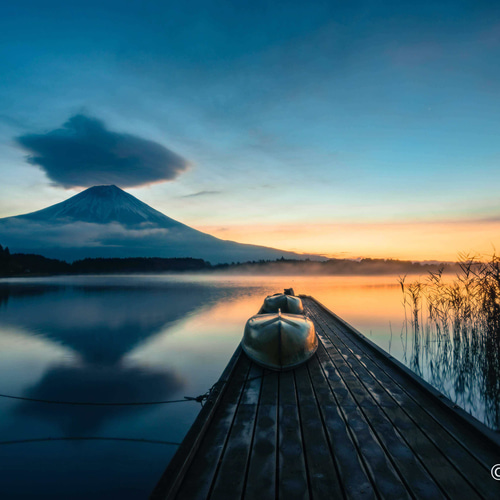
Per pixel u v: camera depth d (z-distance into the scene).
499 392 6.05
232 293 30.48
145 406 5.93
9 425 5.19
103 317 16.55
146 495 3.55
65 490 3.60
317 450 2.79
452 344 8.25
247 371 5.18
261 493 2.25
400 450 2.78
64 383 7.20
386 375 4.89
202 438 3.00
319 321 10.05
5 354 9.70
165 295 28.48
